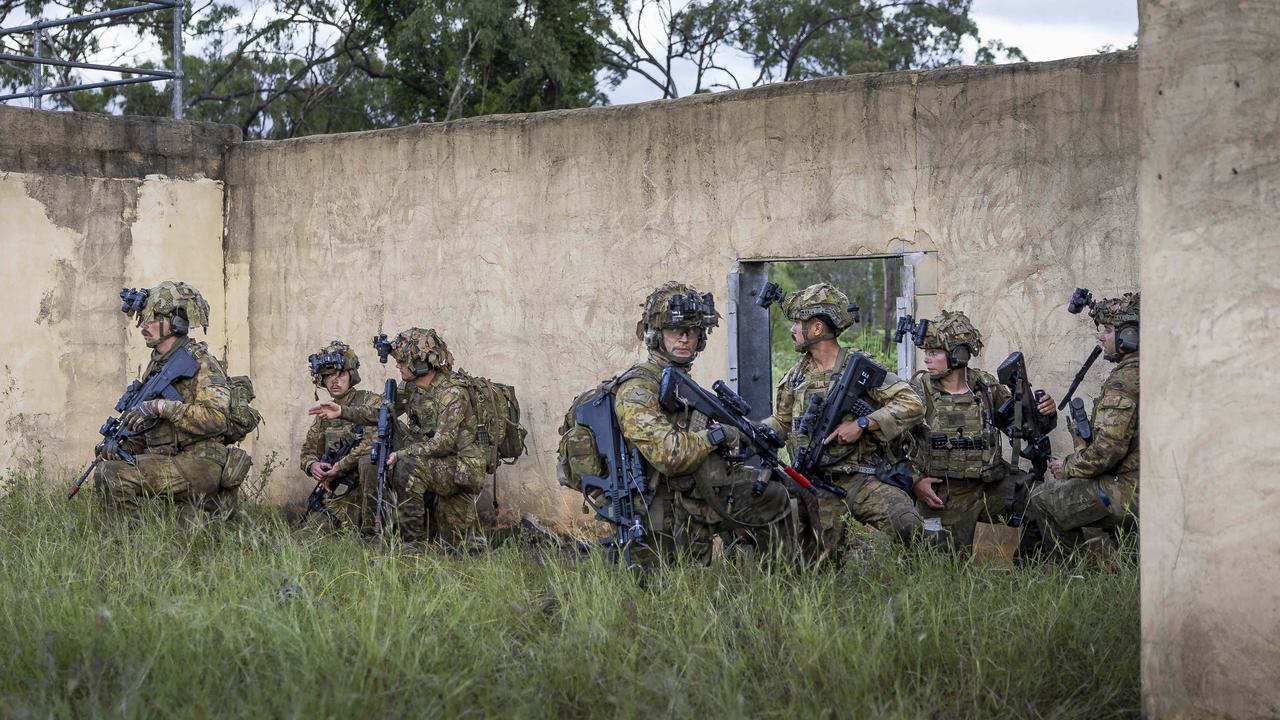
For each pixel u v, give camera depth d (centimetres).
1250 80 325
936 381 613
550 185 802
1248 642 324
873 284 2156
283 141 920
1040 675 397
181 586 508
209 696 369
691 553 526
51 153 868
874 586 481
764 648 425
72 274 880
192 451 687
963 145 659
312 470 785
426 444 723
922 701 375
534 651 422
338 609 473
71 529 639
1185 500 337
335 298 899
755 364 749
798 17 2523
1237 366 326
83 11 2203
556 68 2200
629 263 772
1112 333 567
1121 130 615
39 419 866
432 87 2319
